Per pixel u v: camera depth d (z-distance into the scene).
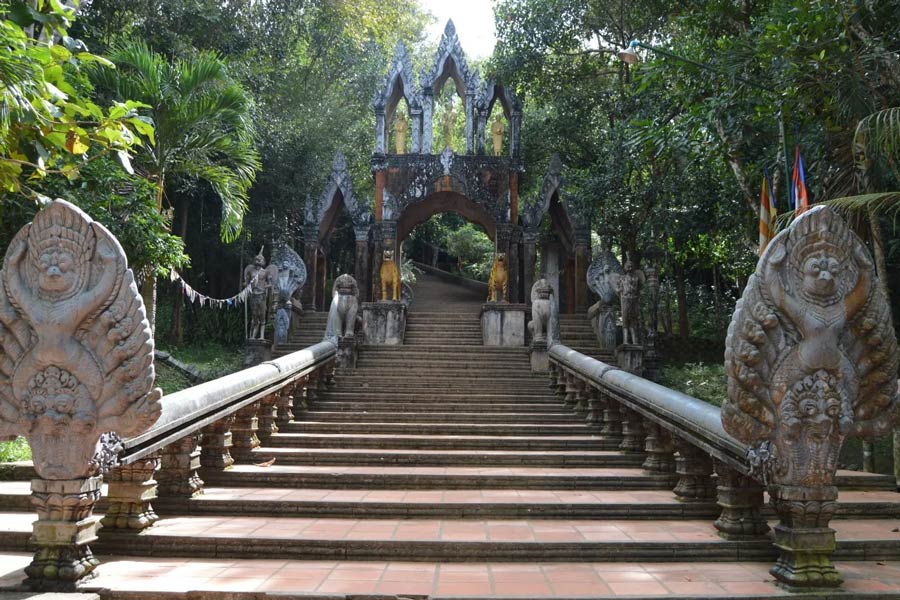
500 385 11.92
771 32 7.64
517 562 4.57
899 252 11.16
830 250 4.00
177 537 4.64
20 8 4.67
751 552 4.65
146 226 8.95
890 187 8.98
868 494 6.57
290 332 15.91
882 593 3.83
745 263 14.15
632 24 17.34
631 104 15.88
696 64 8.44
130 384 3.86
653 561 4.61
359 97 23.89
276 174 19.41
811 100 7.90
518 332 15.65
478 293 28.72
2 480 6.59
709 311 20.47
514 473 6.70
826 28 7.30
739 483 4.85
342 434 8.75
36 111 4.65
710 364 16.66
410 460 7.34
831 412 3.92
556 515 5.53
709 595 3.82
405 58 20.27
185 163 10.64
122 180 8.84
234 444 7.38
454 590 3.90
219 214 20.45
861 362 4.05
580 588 3.96
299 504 5.51
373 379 11.95
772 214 8.36
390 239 18.55
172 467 5.63
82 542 3.90
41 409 3.83
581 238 18.97
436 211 20.66
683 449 5.85
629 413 7.70
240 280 20.14
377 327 15.66
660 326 21.72
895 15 7.52
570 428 8.99
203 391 5.71
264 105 18.14
